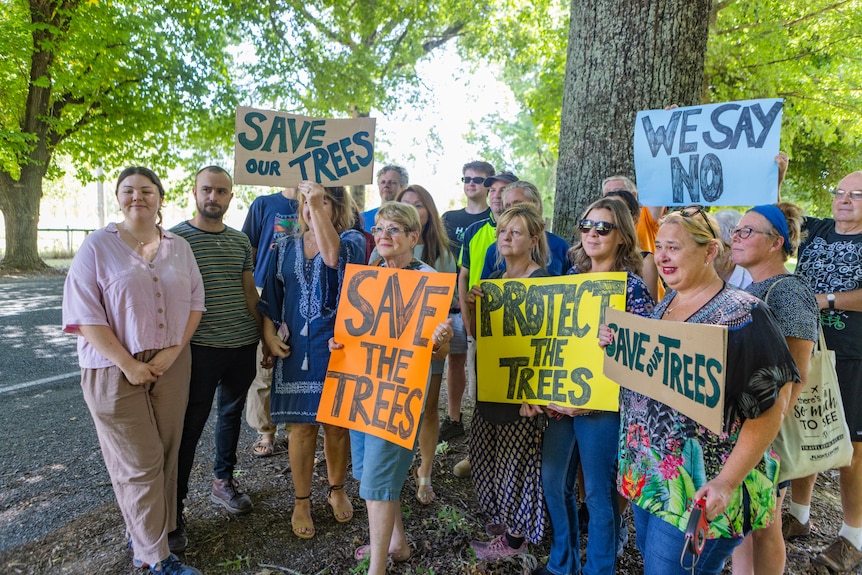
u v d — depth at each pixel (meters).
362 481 2.51
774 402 1.66
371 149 2.96
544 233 2.89
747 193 2.99
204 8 13.02
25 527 2.90
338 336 2.71
